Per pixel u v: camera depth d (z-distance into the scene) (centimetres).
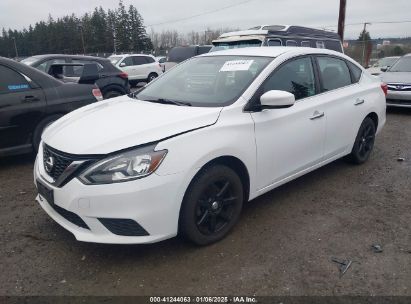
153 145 293
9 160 584
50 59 930
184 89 403
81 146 297
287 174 402
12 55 7956
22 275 296
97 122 334
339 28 2073
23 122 527
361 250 330
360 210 407
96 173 284
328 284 286
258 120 358
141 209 284
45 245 338
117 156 286
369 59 3350
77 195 286
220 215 344
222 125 331
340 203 424
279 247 334
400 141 703
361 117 505
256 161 359
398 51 3916
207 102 362
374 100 532
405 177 505
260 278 293
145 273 299
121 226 289
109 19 7369
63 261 314
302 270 302
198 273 299
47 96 547
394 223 378
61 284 286
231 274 297
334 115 451
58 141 319
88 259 317
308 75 432
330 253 325
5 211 405
